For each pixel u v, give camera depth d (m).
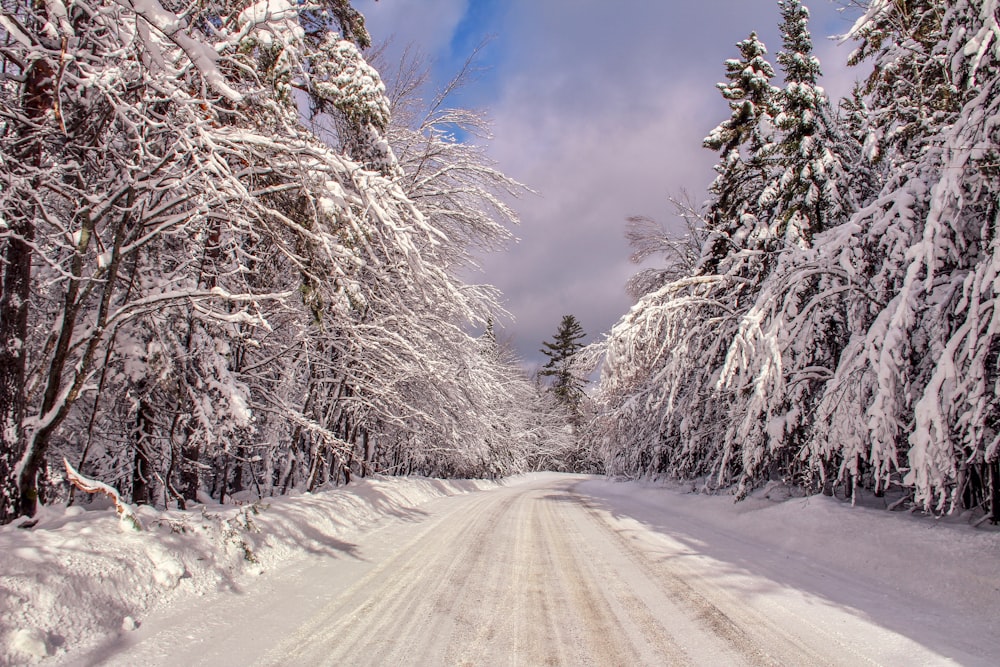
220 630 3.62
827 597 4.96
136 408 7.02
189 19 4.34
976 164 6.28
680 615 4.34
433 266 6.78
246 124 5.90
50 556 3.55
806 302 10.31
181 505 7.11
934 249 6.52
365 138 9.35
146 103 4.70
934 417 5.70
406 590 4.86
